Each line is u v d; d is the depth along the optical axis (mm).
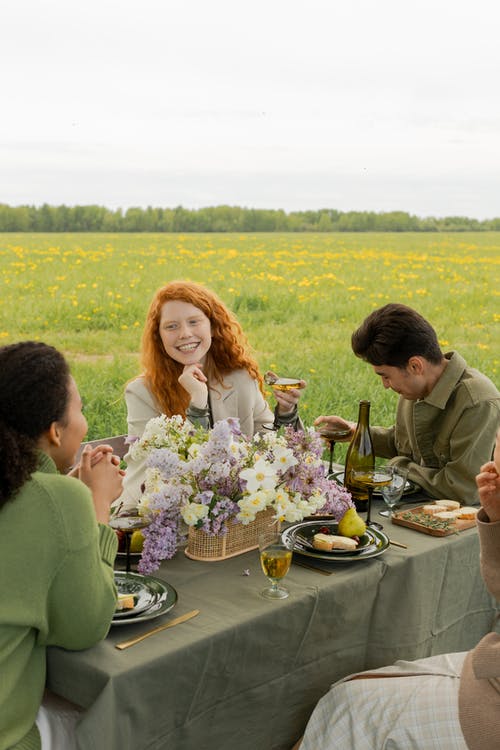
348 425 3152
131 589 2025
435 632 2475
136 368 7781
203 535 2258
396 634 2334
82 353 9078
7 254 17875
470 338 10297
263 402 3422
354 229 32344
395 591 2309
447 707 1943
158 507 2145
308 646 2107
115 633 1834
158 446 2312
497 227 31438
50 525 1684
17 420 1737
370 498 2594
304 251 21312
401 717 1967
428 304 12773
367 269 17328
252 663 1958
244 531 2334
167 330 3166
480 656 1909
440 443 2922
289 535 2428
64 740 1777
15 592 1653
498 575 2020
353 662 2273
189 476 2199
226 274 15750
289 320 11477
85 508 1732
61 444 1849
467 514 2637
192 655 1794
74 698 1752
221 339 3289
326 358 8516
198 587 2092
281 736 2117
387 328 2854
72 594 1688
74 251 19062
